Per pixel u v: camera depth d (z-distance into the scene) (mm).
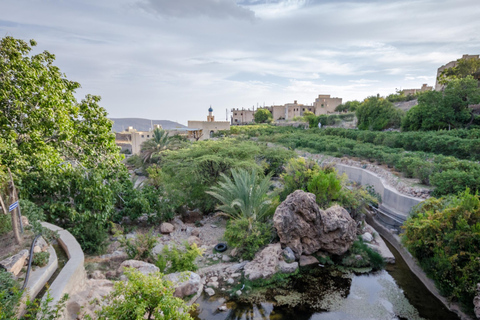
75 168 9547
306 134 32969
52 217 9203
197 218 13766
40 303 4387
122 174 11750
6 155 6328
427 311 7191
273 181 18109
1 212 7234
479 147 14547
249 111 85500
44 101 7195
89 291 5793
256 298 7680
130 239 8867
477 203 7137
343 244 9891
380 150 18797
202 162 14883
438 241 7375
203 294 7758
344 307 7348
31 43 7367
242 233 9578
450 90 22016
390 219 12336
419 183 13227
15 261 5336
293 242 9602
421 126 24000
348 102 60438
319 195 11727
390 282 8570
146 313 4227
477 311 6059
